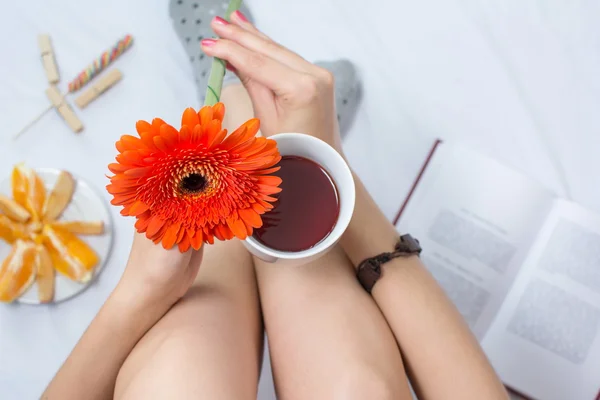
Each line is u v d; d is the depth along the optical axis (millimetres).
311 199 670
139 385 642
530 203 939
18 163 929
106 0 963
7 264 883
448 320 735
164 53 960
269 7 971
